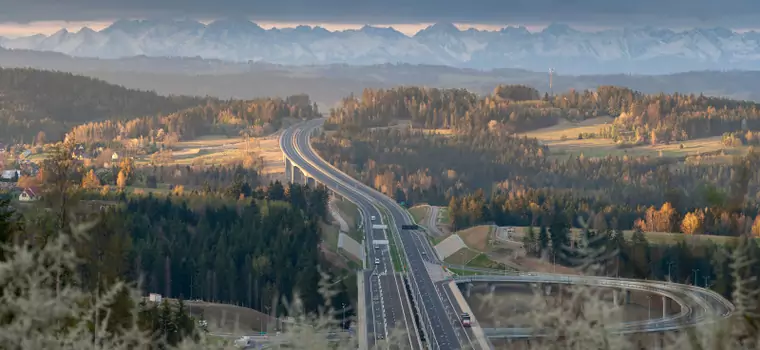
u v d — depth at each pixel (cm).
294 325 2109
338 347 2127
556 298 1983
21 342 2020
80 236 3403
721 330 1884
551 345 1888
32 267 2136
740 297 1908
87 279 3491
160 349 3612
